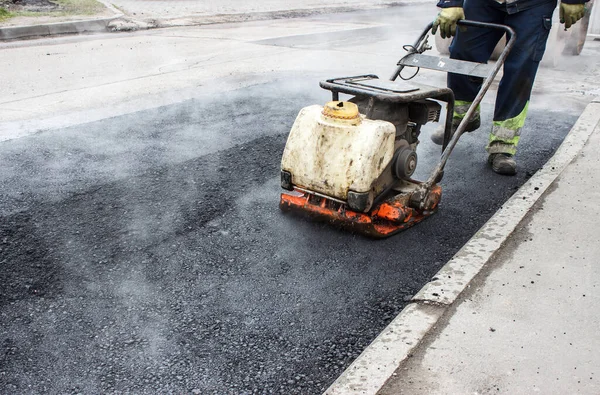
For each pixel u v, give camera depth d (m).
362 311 2.65
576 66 8.27
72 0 12.87
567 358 2.21
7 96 6.09
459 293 2.62
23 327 2.48
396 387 2.07
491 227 3.21
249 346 2.41
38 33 9.99
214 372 2.26
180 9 13.79
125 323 2.53
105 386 2.17
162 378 2.22
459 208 3.72
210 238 3.27
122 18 11.50
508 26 3.77
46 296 2.70
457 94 4.32
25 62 7.74
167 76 7.18
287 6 15.59
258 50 9.10
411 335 2.34
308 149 3.12
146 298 2.71
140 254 3.09
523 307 2.52
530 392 2.04
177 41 9.81
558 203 3.49
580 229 3.19
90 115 5.51
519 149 4.77
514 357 2.22
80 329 2.48
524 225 3.23
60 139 4.83
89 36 10.17
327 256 3.10
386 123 3.05
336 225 3.33
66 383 2.18
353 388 2.07
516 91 4.10
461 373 2.13
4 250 3.09
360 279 2.90
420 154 4.60
